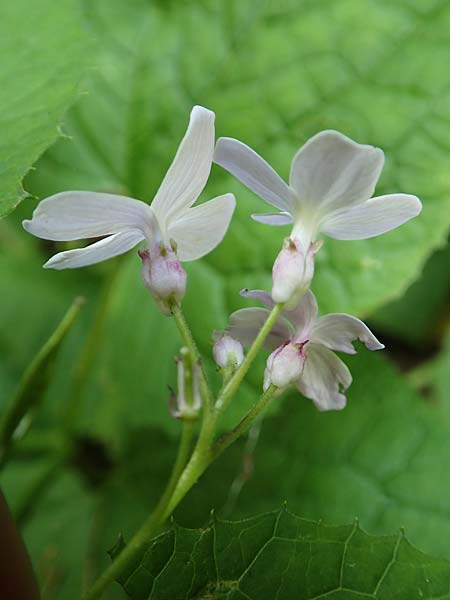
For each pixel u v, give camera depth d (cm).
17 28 17
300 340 13
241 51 20
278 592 13
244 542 13
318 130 19
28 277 22
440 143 18
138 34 20
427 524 18
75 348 22
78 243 20
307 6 19
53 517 20
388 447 19
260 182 12
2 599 13
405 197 12
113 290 20
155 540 13
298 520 13
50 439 20
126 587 13
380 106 19
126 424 20
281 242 18
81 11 20
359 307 18
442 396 22
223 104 20
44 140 14
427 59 19
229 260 19
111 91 20
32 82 16
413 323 23
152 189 20
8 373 21
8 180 14
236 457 19
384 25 19
